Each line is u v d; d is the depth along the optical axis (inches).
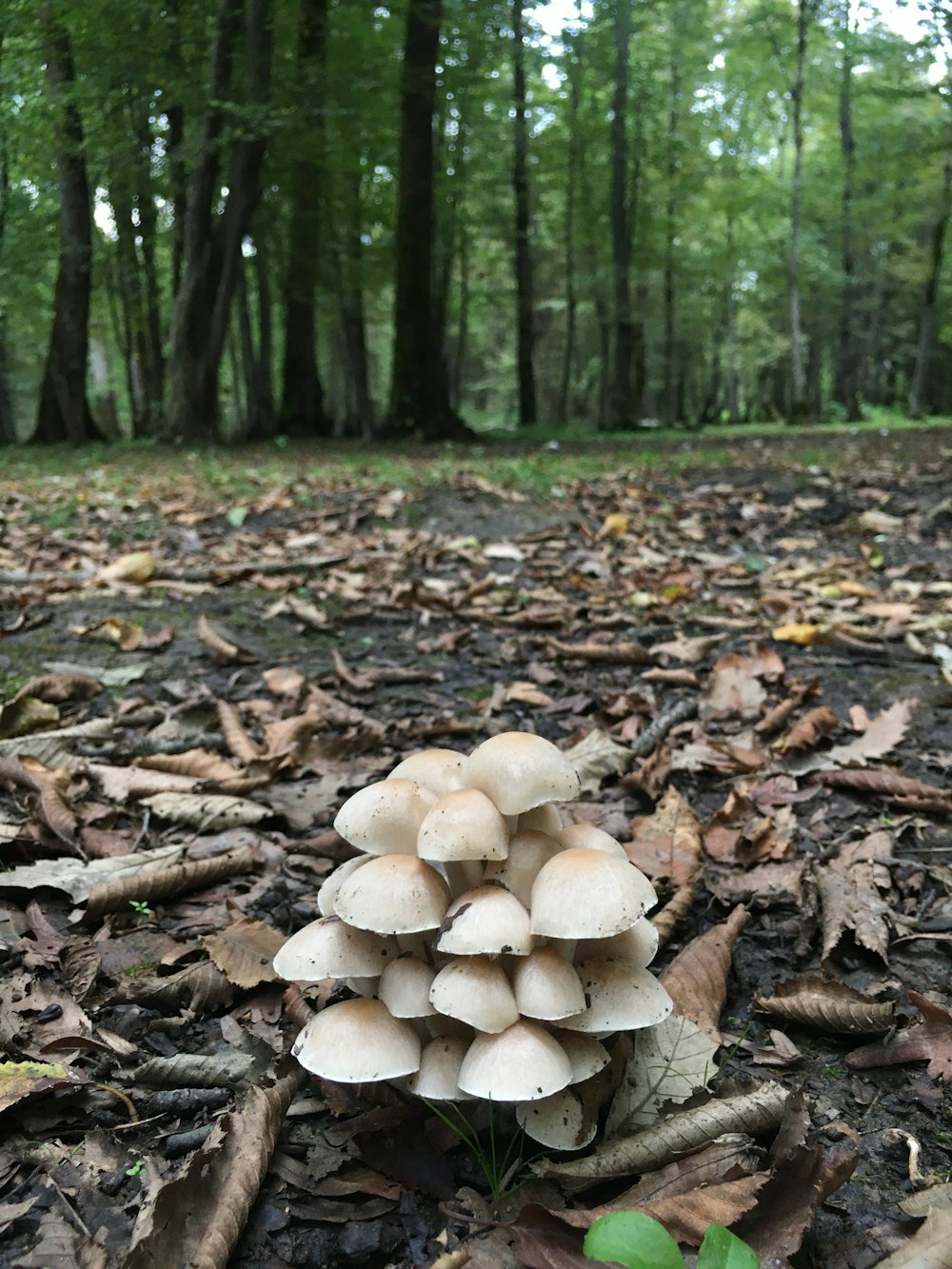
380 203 171.9
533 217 253.8
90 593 43.6
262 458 112.8
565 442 148.8
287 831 22.9
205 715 29.4
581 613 41.5
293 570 48.9
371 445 136.3
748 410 344.5
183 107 132.3
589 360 333.4
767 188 218.8
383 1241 12.2
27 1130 13.8
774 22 182.2
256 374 177.5
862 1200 12.8
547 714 30.2
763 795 24.3
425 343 145.5
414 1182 13.1
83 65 120.0
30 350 281.0
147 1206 12.1
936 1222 11.5
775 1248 11.4
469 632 38.0
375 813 13.7
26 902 19.6
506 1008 12.4
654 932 14.2
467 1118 13.8
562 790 13.2
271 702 30.9
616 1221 9.9
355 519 61.4
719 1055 15.6
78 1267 11.5
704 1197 11.7
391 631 39.6
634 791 25.0
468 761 13.8
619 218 189.5
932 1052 15.1
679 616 41.4
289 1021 16.2
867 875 20.2
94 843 21.3
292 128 130.9
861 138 220.2
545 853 13.5
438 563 51.1
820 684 32.0
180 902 19.9
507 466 89.9
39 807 22.1
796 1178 11.8
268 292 175.2
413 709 30.6
